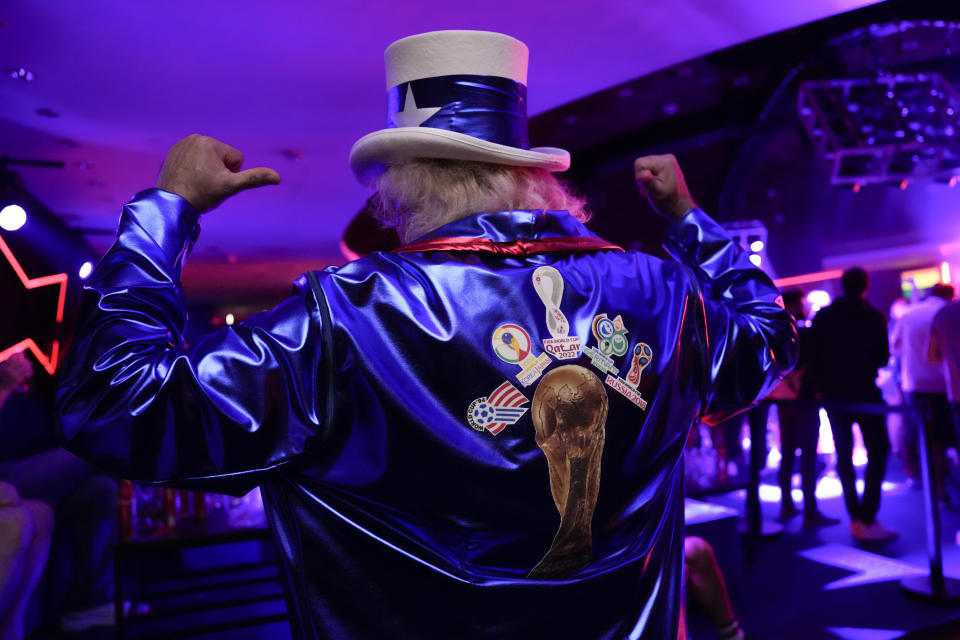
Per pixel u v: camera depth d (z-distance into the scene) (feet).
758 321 2.82
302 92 13.37
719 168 23.13
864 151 21.95
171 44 11.27
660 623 2.49
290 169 18.49
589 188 22.62
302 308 2.10
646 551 2.43
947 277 31.42
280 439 2.01
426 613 2.15
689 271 2.71
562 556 2.22
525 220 2.39
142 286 2.10
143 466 1.98
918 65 19.24
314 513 2.17
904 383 15.66
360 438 2.09
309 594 2.15
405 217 2.55
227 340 2.03
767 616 9.23
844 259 31.73
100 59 11.68
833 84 20.53
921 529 12.90
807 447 13.23
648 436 2.37
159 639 7.18
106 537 9.53
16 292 16.60
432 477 2.09
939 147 21.86
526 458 2.13
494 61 2.46
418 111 2.43
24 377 8.39
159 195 2.24
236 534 7.20
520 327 2.20
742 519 13.58
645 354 2.37
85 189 18.98
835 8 10.77
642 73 13.34
